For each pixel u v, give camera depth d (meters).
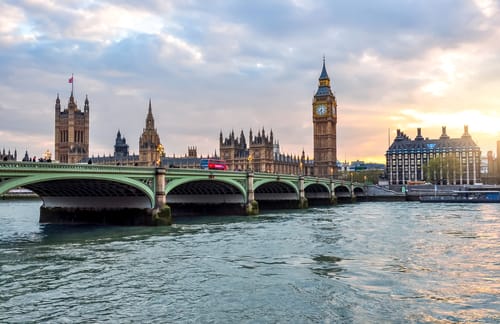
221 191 103.62
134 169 68.62
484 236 62.59
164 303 31.22
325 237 61.47
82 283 35.94
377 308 30.42
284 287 35.22
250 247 52.72
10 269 40.62
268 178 113.69
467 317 28.75
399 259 45.81
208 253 48.72
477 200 165.75
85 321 27.69
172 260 44.94
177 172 78.44
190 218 94.12
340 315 29.08
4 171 50.28
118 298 32.22
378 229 71.44
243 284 36.06
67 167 57.09
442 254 48.47
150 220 73.19
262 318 28.52
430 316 28.91
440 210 120.69
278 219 91.25
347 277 38.31
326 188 161.38
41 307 30.14
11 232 67.06
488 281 36.97
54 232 66.56
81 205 79.69
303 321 28.06
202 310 29.86
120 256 46.81
